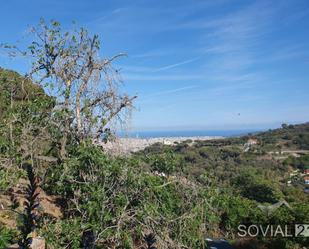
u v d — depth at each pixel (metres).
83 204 4.95
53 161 5.92
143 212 4.83
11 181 5.18
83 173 5.26
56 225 4.71
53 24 6.38
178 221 5.02
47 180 5.52
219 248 9.31
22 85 6.39
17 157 5.26
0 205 5.27
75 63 6.43
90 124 6.08
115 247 4.95
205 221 5.33
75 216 5.14
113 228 4.91
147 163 5.68
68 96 6.21
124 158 5.39
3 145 5.41
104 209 4.90
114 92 6.36
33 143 5.84
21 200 5.43
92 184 4.98
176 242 4.90
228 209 10.41
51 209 6.24
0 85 6.43
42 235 4.57
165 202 5.14
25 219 3.05
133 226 5.05
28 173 3.13
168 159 5.71
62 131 6.00
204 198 5.28
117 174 5.03
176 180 5.41
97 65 6.43
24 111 6.04
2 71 6.69
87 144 5.35
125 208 4.88
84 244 4.84
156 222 4.78
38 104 6.00
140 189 5.12
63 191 5.51
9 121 5.86
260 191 14.87
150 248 3.79
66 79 6.35
